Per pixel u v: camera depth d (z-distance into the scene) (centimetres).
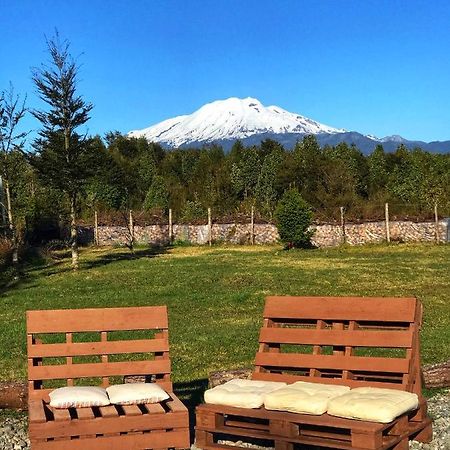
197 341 1198
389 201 3922
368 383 631
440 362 934
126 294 1889
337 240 3347
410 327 634
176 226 3597
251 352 1095
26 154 2572
